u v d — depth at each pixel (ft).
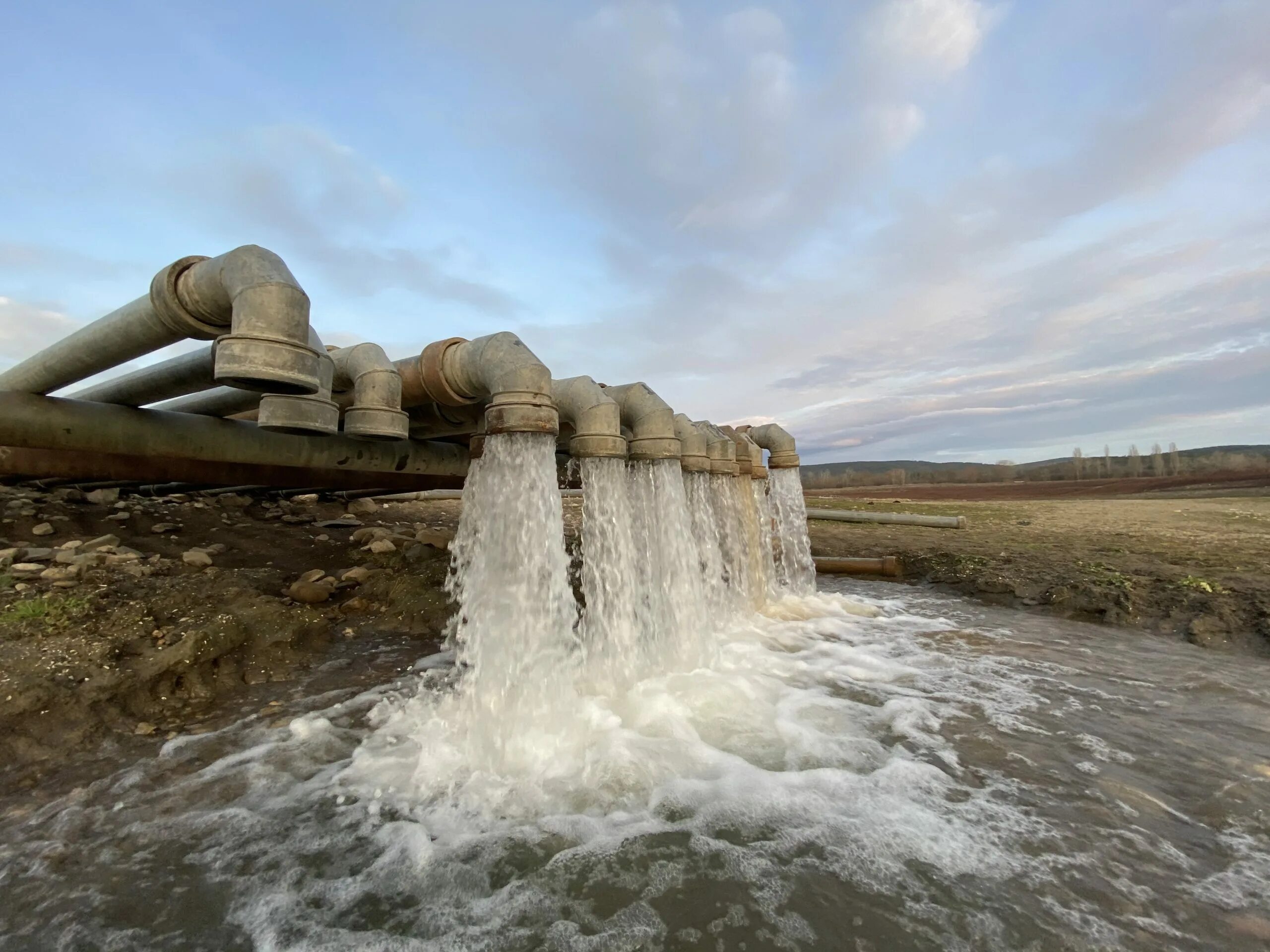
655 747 11.96
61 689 11.84
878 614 22.77
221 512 28.55
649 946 6.93
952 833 9.02
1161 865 8.25
